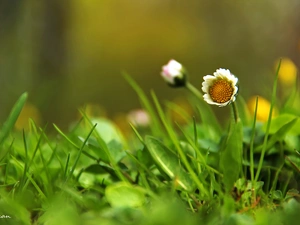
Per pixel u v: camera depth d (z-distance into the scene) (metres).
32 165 0.58
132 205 0.51
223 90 0.52
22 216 0.50
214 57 4.89
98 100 4.97
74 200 0.53
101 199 0.54
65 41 2.41
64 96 2.41
